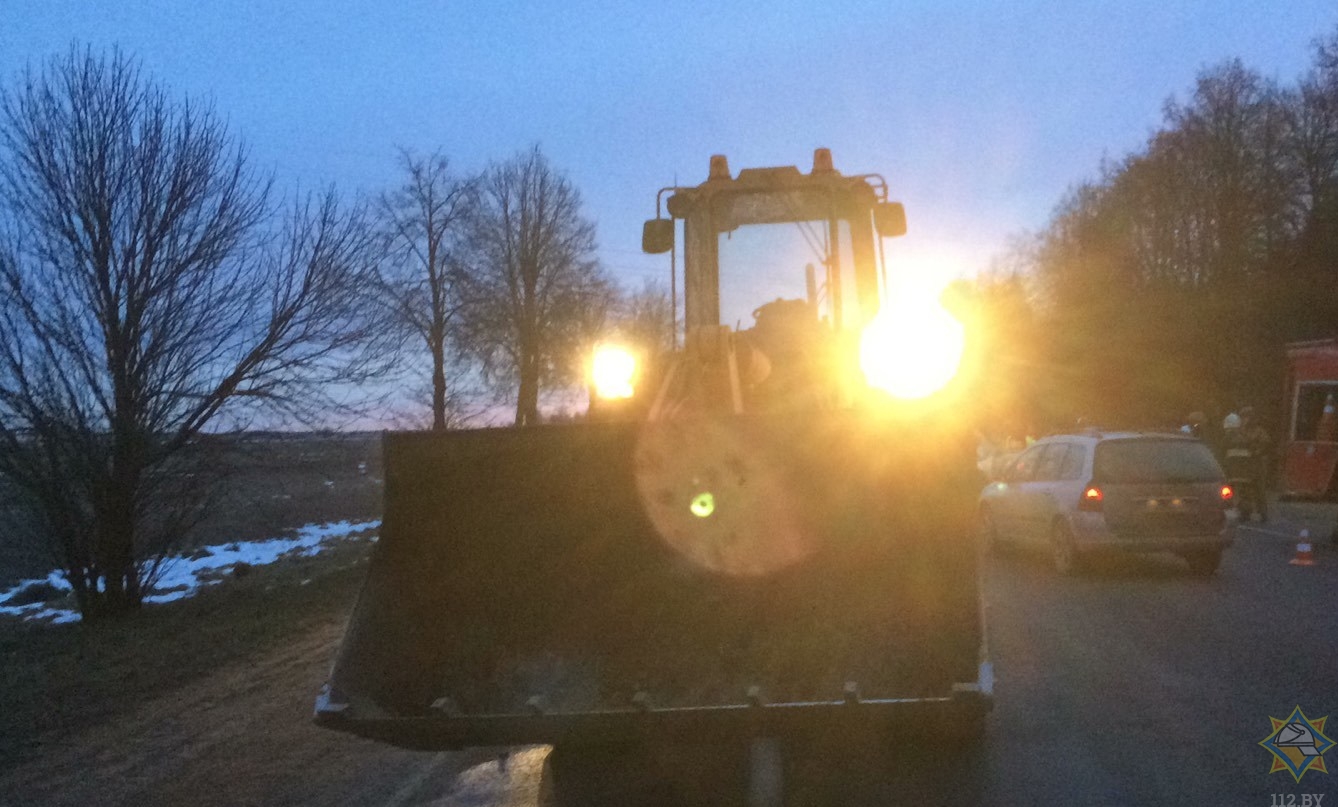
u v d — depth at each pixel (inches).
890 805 216.4
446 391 1482.5
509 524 193.5
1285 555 581.0
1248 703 282.0
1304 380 869.8
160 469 530.0
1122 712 276.8
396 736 185.0
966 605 180.9
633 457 193.0
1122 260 1844.2
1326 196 1567.4
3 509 511.5
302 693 333.4
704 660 184.7
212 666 380.2
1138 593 459.2
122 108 493.0
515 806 227.6
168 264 501.0
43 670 380.8
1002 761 241.1
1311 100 1603.1
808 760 239.6
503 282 1755.7
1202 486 498.0
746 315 307.4
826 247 309.0
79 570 518.3
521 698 185.5
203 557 880.3
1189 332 1619.1
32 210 484.4
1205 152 1684.3
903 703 174.9
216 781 252.1
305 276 541.6
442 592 192.4
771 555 187.6
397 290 1135.6
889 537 185.8
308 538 1017.5
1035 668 325.1
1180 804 214.1
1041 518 537.3
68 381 488.7
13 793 247.8
